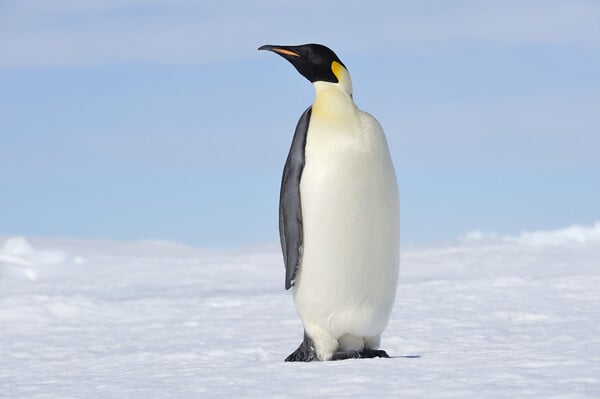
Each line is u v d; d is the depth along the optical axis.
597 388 16.20
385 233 22.80
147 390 19.56
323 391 17.61
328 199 22.22
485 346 27.20
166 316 47.16
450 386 17.19
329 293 22.78
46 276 84.69
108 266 93.69
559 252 93.38
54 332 42.53
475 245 107.88
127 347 35.25
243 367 23.33
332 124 22.58
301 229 22.62
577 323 34.00
